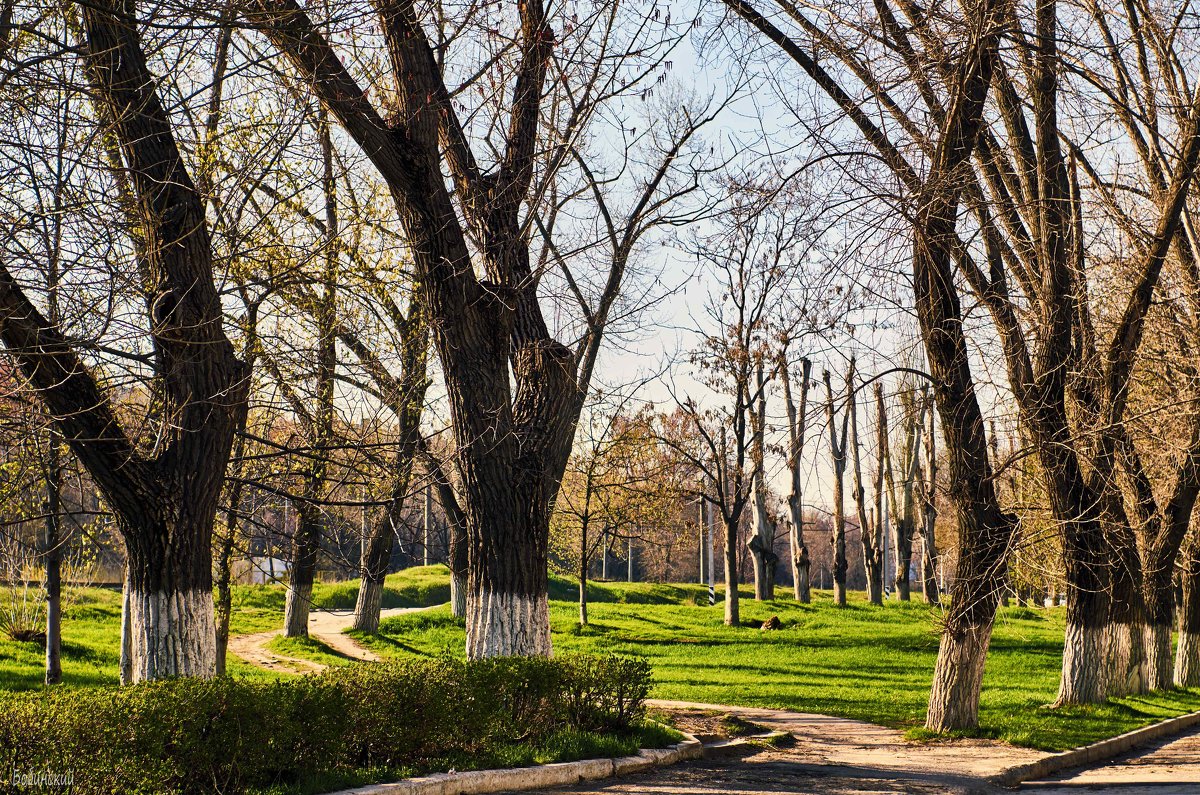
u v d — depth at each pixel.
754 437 36.56
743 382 36.84
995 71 14.59
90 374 10.85
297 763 8.91
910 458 45.50
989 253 15.98
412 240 12.48
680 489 39.31
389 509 16.06
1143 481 22.33
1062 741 14.85
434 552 19.72
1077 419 17.12
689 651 32.19
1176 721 17.27
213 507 10.21
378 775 9.17
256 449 15.88
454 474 18.77
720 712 18.33
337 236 13.20
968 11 12.90
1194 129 15.92
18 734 7.26
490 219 13.17
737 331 35.59
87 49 9.05
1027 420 16.06
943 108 13.66
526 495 12.73
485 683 10.99
